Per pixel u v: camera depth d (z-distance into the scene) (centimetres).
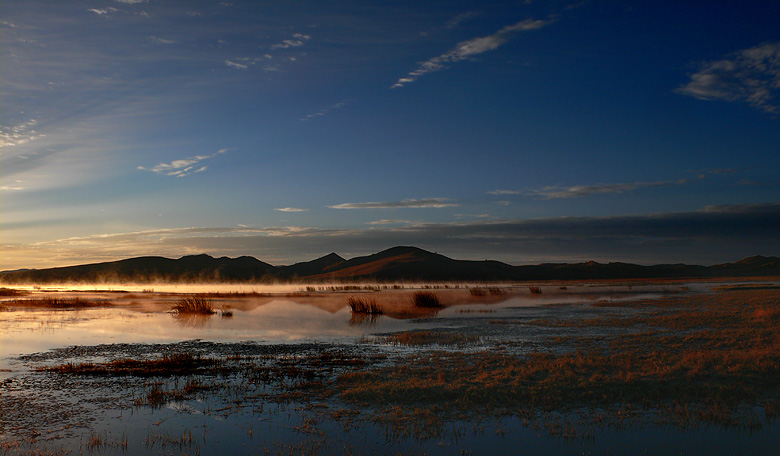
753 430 991
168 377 1492
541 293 5969
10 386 1398
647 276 19262
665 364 1484
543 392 1234
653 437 964
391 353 1836
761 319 2475
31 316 3462
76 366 1661
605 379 1321
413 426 1036
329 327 2711
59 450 924
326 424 1059
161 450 922
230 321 3075
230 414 1131
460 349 1884
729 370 1373
